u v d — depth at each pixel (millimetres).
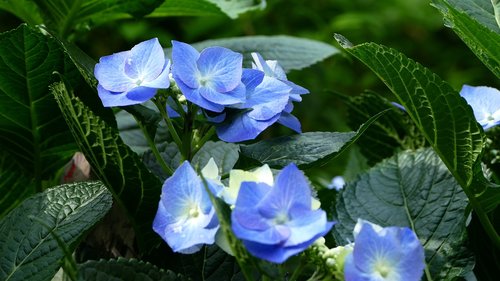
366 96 1164
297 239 825
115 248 1028
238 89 926
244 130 932
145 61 925
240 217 825
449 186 1004
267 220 830
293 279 860
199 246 868
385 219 999
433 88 938
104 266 883
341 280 850
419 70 931
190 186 863
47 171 1088
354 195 1015
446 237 979
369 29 2764
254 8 1255
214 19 2283
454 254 970
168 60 926
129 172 942
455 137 958
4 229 940
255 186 836
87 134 930
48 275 915
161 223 865
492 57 960
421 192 1007
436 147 972
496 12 1014
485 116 1029
